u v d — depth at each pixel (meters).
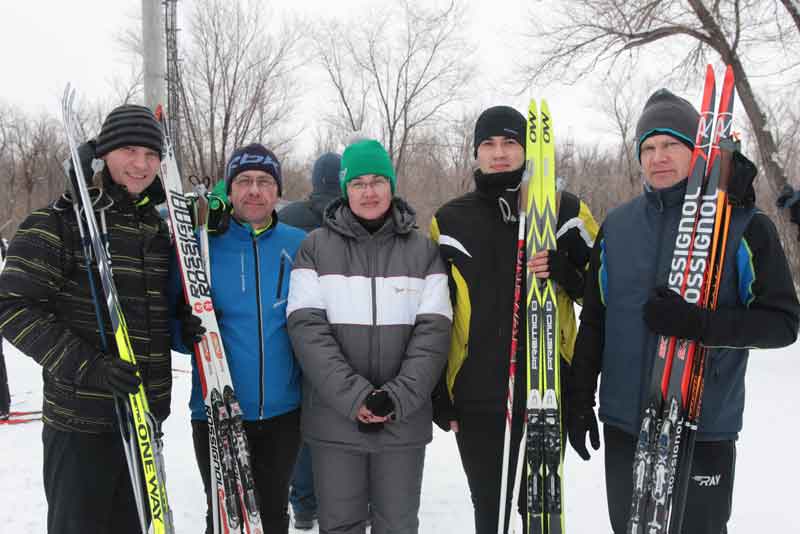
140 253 1.87
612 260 1.89
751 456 3.78
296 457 2.20
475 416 2.09
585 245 2.19
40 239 1.71
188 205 2.20
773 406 4.89
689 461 1.66
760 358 6.75
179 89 15.03
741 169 1.68
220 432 2.02
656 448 1.74
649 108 1.85
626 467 1.83
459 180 22.44
